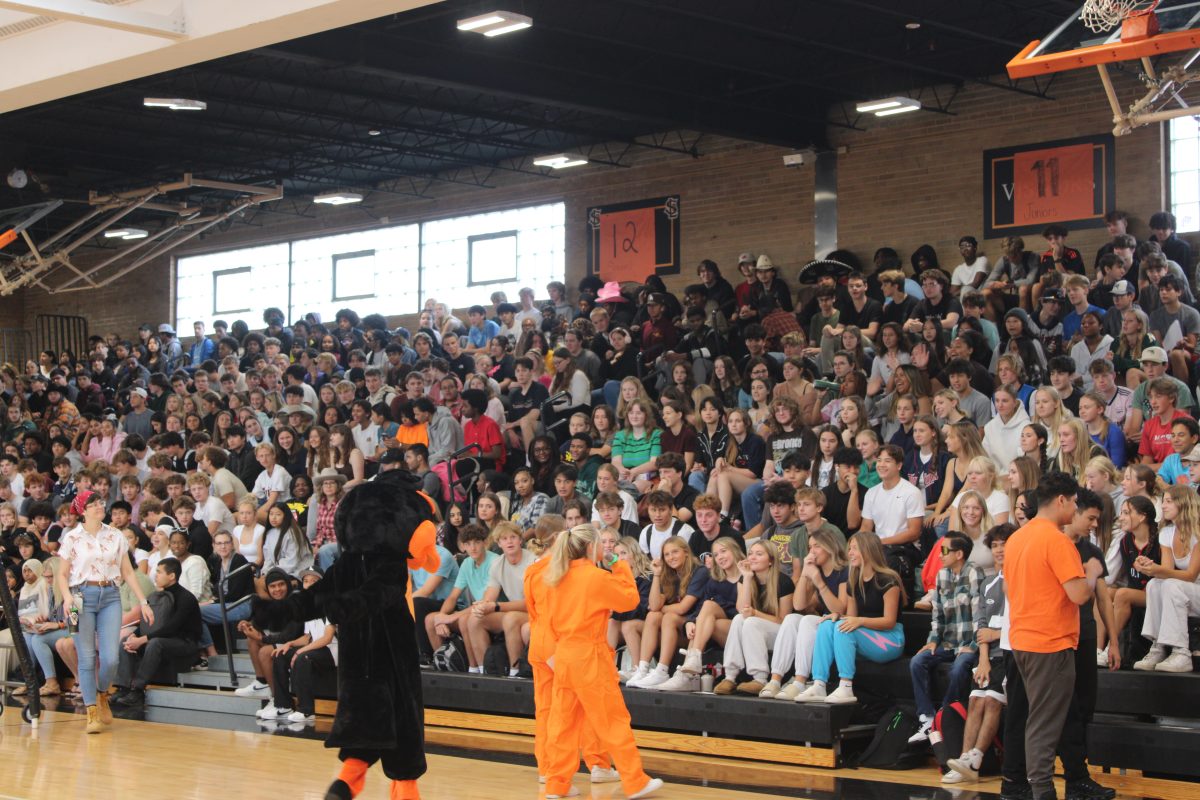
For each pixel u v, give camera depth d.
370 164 21.42
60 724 10.00
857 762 7.80
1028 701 6.57
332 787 5.89
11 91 10.37
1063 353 11.85
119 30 9.63
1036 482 8.20
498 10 13.04
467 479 11.85
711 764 7.90
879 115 17.56
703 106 16.94
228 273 25.38
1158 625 7.43
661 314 14.86
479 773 7.87
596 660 7.03
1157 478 8.38
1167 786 6.89
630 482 10.92
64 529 12.66
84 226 23.78
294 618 6.06
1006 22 14.27
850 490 9.43
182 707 10.78
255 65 16.17
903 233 17.34
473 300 22.03
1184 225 15.31
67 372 19.75
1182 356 10.74
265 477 13.16
